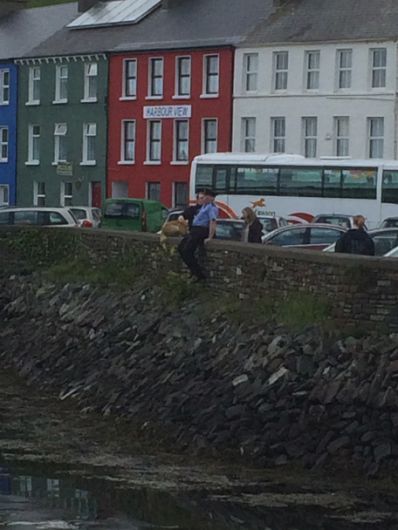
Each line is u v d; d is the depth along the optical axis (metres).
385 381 19.91
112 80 68.88
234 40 62.97
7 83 75.94
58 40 73.31
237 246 27.00
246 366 22.55
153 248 32.12
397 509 17.80
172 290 29.23
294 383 21.12
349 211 49.00
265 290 25.73
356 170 48.88
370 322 22.16
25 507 17.78
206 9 67.00
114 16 71.31
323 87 59.97
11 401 27.14
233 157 51.78
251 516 17.42
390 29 57.72
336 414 20.11
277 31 61.78
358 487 18.89
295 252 24.47
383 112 58.00
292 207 50.22
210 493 18.59
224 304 26.62
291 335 22.41
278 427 20.55
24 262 40.00
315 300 23.48
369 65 58.50
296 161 50.25
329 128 59.84
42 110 73.50
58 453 21.45
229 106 63.19
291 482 19.25
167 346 26.27
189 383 23.61
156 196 66.88
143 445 22.14
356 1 60.50
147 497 18.38
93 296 33.06
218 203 52.03
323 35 59.78
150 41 67.06
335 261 22.94
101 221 53.59
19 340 33.91
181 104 65.25
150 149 67.00
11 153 75.69
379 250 33.59
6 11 81.31
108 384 26.53
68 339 31.47
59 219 50.41
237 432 21.08
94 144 70.12
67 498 18.33
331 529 16.83
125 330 29.12
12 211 50.28
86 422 24.45
